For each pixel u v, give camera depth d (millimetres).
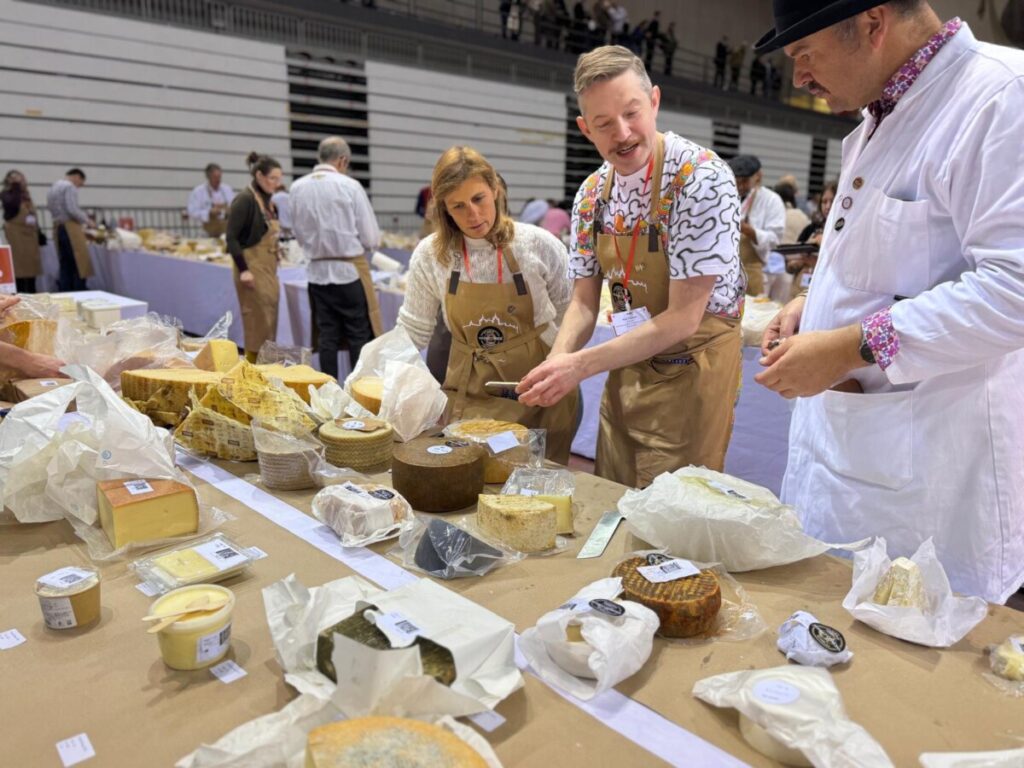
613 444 1925
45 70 8375
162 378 1727
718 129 16406
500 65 12922
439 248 1939
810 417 1433
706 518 1135
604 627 872
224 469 1549
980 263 1074
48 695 833
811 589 1094
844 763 692
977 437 1222
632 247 1700
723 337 1756
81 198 8922
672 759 743
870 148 1274
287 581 958
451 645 814
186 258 6387
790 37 1151
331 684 825
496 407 1983
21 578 1098
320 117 10812
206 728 783
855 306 1310
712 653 928
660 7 16172
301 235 4527
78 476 1255
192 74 9461
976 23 8297
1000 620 1002
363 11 10617
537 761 738
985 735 783
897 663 908
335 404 1699
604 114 1498
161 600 927
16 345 2002
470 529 1246
